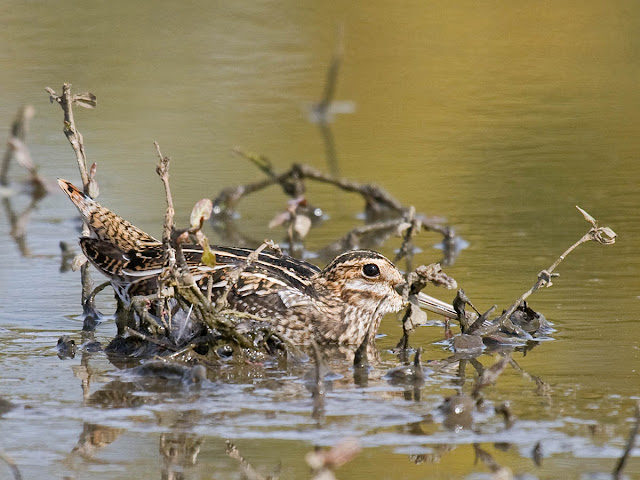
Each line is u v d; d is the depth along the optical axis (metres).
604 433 7.30
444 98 21.48
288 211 14.19
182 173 17.09
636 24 25.97
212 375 8.88
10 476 6.85
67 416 7.83
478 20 26.16
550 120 20.06
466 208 15.38
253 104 20.89
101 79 21.81
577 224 14.34
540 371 8.80
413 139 19.02
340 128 19.69
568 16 26.66
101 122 19.72
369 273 10.50
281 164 17.44
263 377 8.80
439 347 9.84
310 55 23.75
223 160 17.86
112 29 25.12
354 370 9.02
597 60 23.98
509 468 6.78
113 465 6.98
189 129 19.47
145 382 8.63
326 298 10.49
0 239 14.36
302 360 9.41
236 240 14.48
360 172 17.22
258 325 10.18
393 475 6.70
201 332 9.48
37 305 11.23
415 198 15.91
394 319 11.26
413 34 25.14
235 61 23.28
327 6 27.06
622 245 13.16
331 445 7.18
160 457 7.09
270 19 26.28
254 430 7.48
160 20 26.11
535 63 23.77
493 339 9.83
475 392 8.05
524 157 17.84
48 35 24.53
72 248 13.88
